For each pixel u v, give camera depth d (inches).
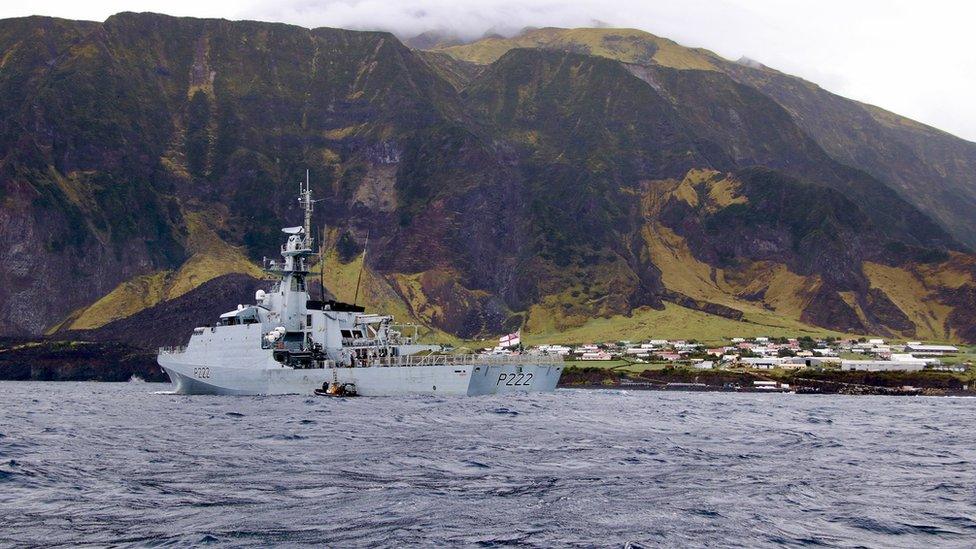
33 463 2566.4
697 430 3897.6
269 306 5762.8
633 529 1815.9
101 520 1875.0
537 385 5802.2
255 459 2709.2
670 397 7677.2
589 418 4293.8
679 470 2578.7
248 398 5383.9
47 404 5506.9
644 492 2201.0
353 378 5378.9
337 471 2480.3
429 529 1797.5
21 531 1787.6
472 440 3184.1
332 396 5324.8
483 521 1870.1
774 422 4552.2
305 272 5748.0
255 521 1862.7
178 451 2896.2
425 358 5753.0
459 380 5280.5
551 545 1692.9
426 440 3174.2
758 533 1807.3
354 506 2003.0
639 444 3203.7
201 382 5861.2
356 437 3267.7
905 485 2383.1
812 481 2422.5
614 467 2615.7
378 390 5344.5
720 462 2778.1
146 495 2126.0
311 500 2066.9
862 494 2236.7
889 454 3095.5
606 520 1891.0
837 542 1759.4
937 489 2322.8
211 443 3105.3
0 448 2903.5
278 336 5551.2
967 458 3011.8
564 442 3196.4
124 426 3740.2
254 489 2204.7
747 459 2874.0
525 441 3198.8
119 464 2598.4
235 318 5895.7
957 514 2007.9
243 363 5654.5
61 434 3398.1
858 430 4151.1
